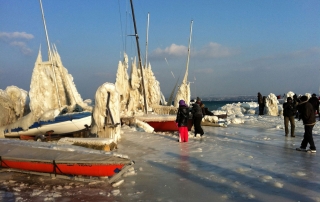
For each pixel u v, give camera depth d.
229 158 8.40
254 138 12.88
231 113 29.98
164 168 7.25
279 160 8.25
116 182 5.98
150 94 20.12
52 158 6.27
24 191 5.67
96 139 8.91
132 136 12.11
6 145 7.14
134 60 17.92
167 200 5.16
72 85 14.23
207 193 5.49
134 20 15.95
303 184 6.03
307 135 9.66
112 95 10.35
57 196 5.34
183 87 21.02
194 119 13.26
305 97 9.81
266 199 5.19
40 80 12.51
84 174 6.15
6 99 11.70
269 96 28.00
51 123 11.39
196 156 8.62
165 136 12.68
